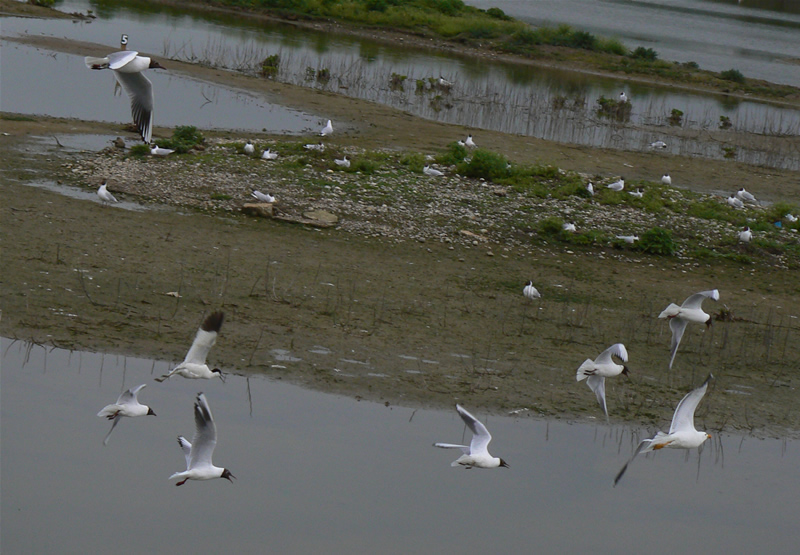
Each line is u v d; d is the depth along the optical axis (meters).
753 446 14.30
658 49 68.38
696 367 16.91
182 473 9.96
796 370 17.36
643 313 19.23
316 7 60.81
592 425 14.27
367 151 28.31
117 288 16.33
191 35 48.19
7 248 17.00
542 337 17.23
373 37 57.66
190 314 15.87
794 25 97.94
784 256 24.25
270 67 41.34
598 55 59.09
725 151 37.84
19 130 25.48
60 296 15.62
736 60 67.56
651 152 35.69
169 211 20.84
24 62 35.91
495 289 19.38
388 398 14.19
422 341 16.28
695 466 13.66
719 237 24.78
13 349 13.84
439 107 39.84
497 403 14.49
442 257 20.83
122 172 22.84
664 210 26.31
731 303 20.59
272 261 18.91
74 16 48.78
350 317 16.77
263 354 14.89
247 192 22.66
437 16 63.22
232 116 32.22
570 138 36.66
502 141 33.81
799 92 55.56
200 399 10.10
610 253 22.72
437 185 25.52
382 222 22.25
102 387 13.34
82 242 18.05
